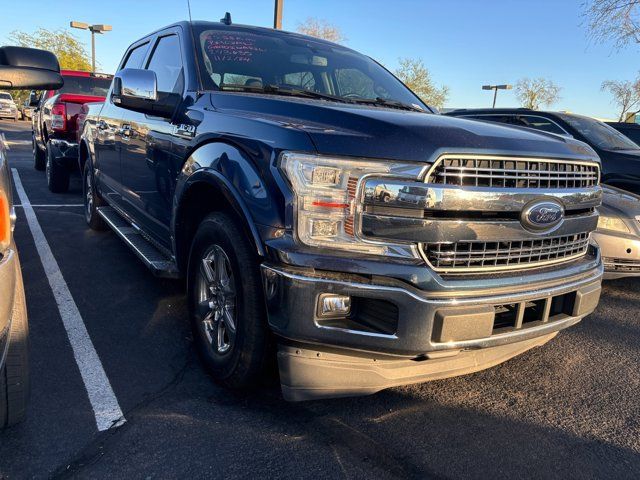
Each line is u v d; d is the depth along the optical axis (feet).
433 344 7.71
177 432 8.33
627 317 14.92
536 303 8.82
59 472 7.31
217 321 9.75
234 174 8.64
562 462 8.21
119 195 16.02
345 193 7.61
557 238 9.05
